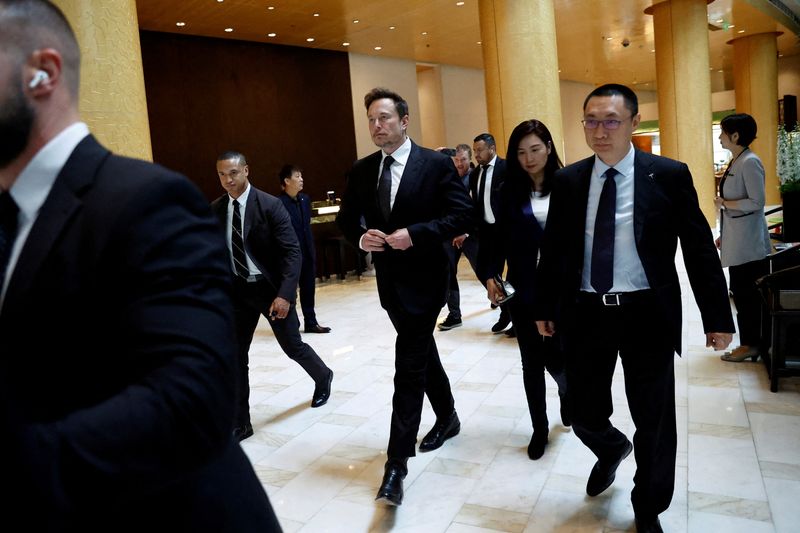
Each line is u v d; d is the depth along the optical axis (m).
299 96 12.33
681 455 3.05
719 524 2.45
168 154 10.34
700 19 11.98
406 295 2.83
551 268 2.51
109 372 0.84
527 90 7.86
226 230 3.63
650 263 2.23
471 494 2.83
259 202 3.60
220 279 0.86
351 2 9.65
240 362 3.69
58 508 0.68
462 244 5.88
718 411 3.55
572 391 2.48
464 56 15.38
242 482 1.02
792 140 5.24
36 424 0.69
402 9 10.38
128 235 0.80
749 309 4.32
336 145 13.06
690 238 2.25
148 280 0.79
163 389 0.74
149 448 0.73
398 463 2.73
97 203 0.82
